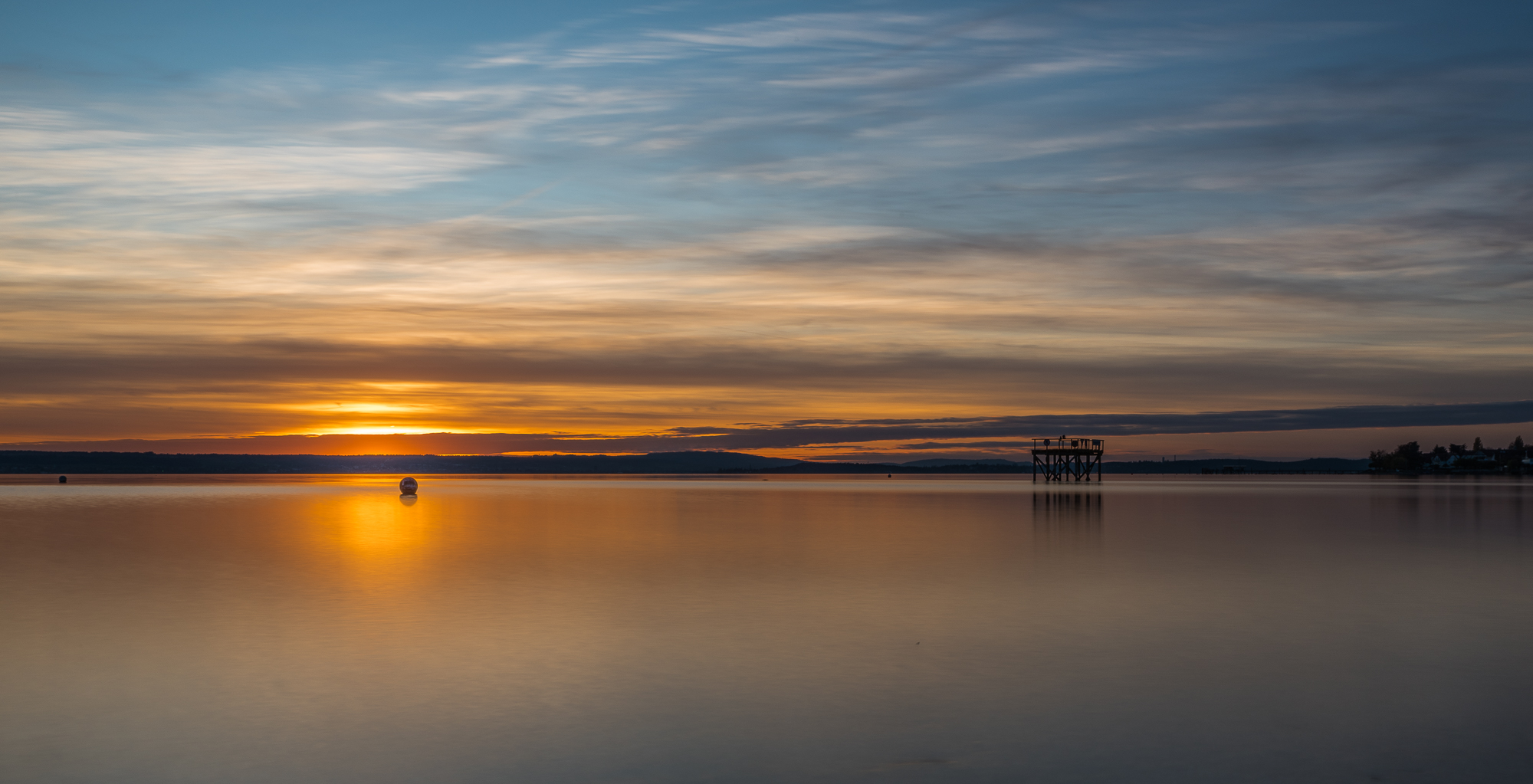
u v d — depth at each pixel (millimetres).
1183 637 20781
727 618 22859
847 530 49125
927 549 38625
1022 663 18312
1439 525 51688
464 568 32562
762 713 15008
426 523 53875
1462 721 14648
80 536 44562
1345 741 13750
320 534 46156
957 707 15344
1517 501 78812
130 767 12711
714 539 43594
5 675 17344
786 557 35875
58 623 22281
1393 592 27156
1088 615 23469
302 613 23594
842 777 12414
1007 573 31109
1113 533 47031
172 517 58500
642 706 15414
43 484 140125
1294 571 31844
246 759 13016
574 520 57312
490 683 16781
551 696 15977
